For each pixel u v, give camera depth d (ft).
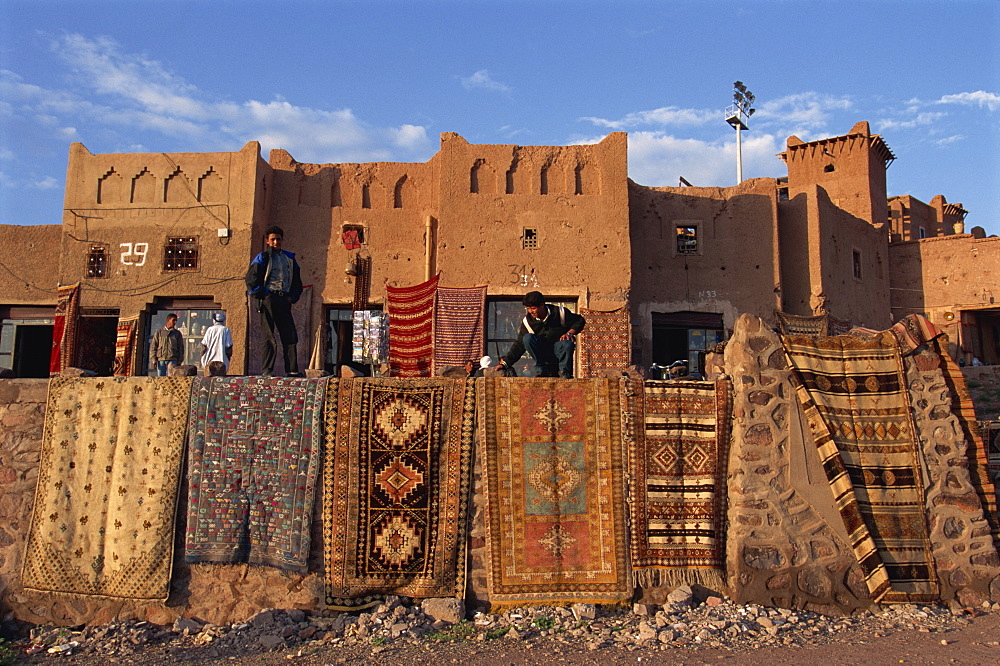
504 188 46.96
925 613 19.15
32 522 20.24
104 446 20.44
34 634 19.25
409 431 20.04
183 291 45.52
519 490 19.83
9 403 20.95
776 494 20.02
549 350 24.81
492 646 17.38
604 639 17.65
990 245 68.49
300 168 49.32
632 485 20.03
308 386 20.21
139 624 19.39
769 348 20.98
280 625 18.83
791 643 17.35
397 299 44.83
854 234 60.64
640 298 50.67
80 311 46.24
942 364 21.44
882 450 20.63
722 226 51.83
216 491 19.89
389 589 19.48
